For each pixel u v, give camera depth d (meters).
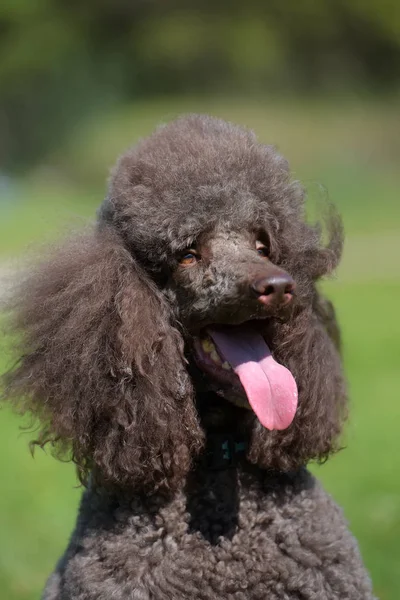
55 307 4.83
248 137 5.23
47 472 9.52
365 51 50.16
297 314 4.98
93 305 4.75
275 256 4.97
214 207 4.82
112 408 4.70
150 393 4.69
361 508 8.04
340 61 49.50
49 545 7.67
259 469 4.97
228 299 4.63
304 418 4.92
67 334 4.75
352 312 16.84
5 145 41.78
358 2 49.19
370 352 13.86
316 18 49.72
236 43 48.16
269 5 50.91
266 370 4.67
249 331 4.86
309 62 49.25
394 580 6.75
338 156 37.69
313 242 5.09
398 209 29.83
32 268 5.14
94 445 4.77
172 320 4.91
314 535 4.76
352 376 12.49
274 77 47.88
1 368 6.47
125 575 4.67
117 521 4.82
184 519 4.82
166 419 4.71
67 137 41.75
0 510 8.39
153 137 5.29
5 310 5.07
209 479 4.95
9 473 9.49
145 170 5.01
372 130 40.16
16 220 28.33
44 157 41.06
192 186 4.86
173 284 4.91
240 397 4.74
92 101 44.47
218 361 4.83
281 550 4.76
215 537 4.80
